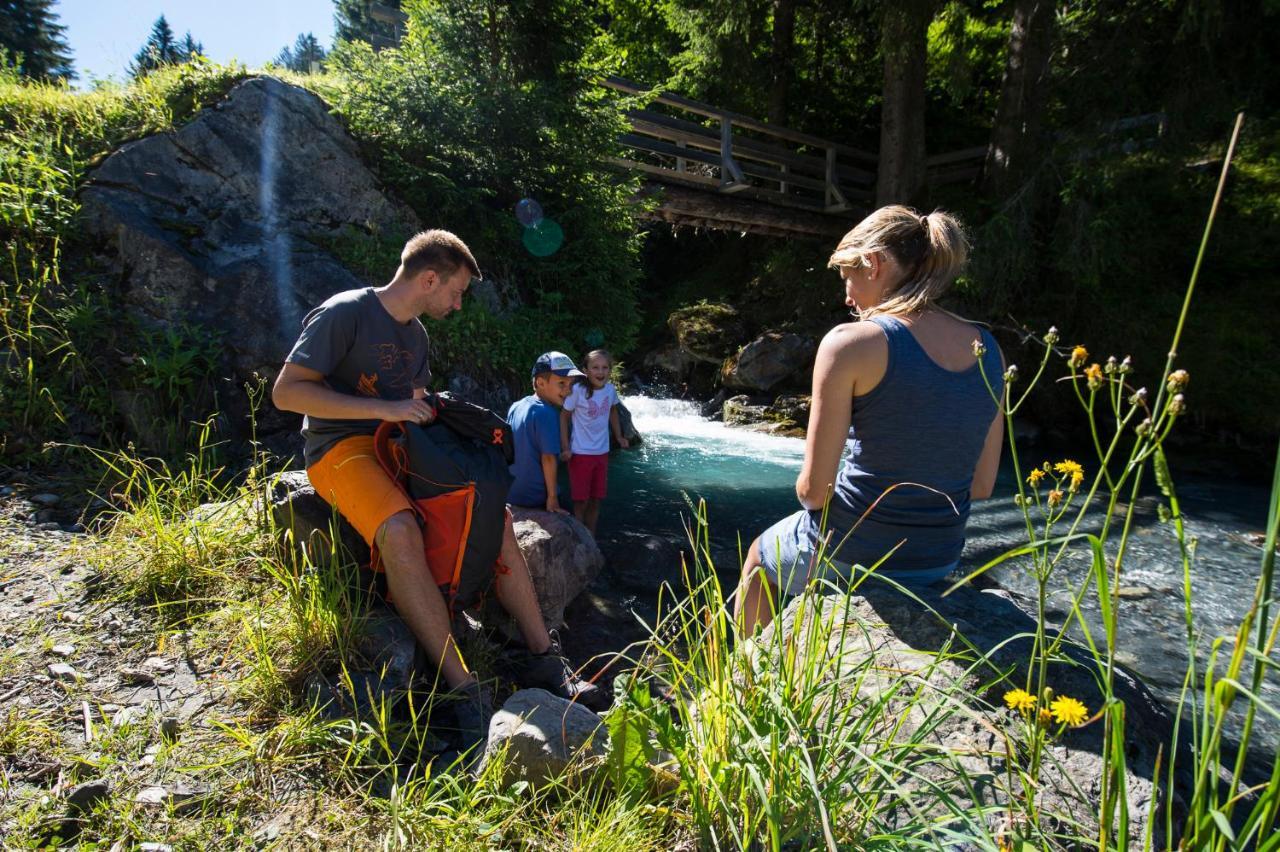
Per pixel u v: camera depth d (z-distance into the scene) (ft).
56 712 7.43
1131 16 39.22
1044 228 42.37
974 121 63.72
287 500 10.11
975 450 7.61
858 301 8.15
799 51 65.31
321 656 8.43
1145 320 38.99
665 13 64.08
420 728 8.02
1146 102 40.42
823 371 7.32
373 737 7.43
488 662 9.93
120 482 13.67
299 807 6.57
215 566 10.34
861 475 7.71
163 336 16.90
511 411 15.79
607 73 29.86
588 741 6.88
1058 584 17.35
